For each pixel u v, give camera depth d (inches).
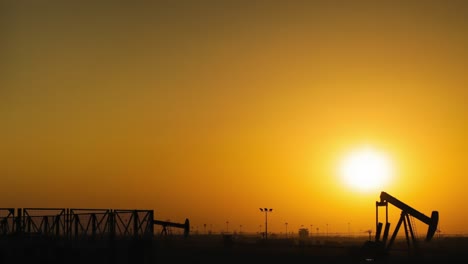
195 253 4416.8
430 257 4488.2
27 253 2123.5
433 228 4180.6
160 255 3272.6
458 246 7426.2
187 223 3265.3
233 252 4926.2
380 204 4338.1
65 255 2201.0
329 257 4421.8
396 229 4288.9
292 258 4244.6
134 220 2394.2
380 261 4037.9
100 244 2282.2
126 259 2330.2
